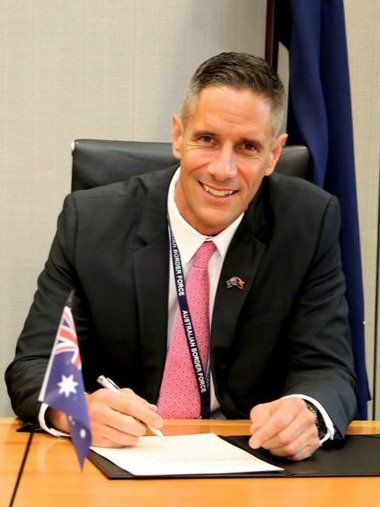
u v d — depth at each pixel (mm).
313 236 1763
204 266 1688
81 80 2416
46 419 1402
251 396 1737
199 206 1620
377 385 2588
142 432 1325
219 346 1660
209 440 1390
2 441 1358
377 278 2596
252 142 1579
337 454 1348
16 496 1054
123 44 2424
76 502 1034
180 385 1677
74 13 2400
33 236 2428
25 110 2402
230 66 1577
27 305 2432
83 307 1720
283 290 1726
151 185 1772
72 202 1772
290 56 2133
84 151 1861
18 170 2412
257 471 1199
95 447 1300
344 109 2174
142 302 1681
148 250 1704
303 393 1481
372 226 2598
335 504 1072
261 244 1726
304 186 1833
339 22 2166
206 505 1044
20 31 2387
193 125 1590
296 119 2115
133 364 1724
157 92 2441
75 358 1062
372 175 2588
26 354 1627
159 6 2426
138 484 1123
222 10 2443
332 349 1694
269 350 1722
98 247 1716
